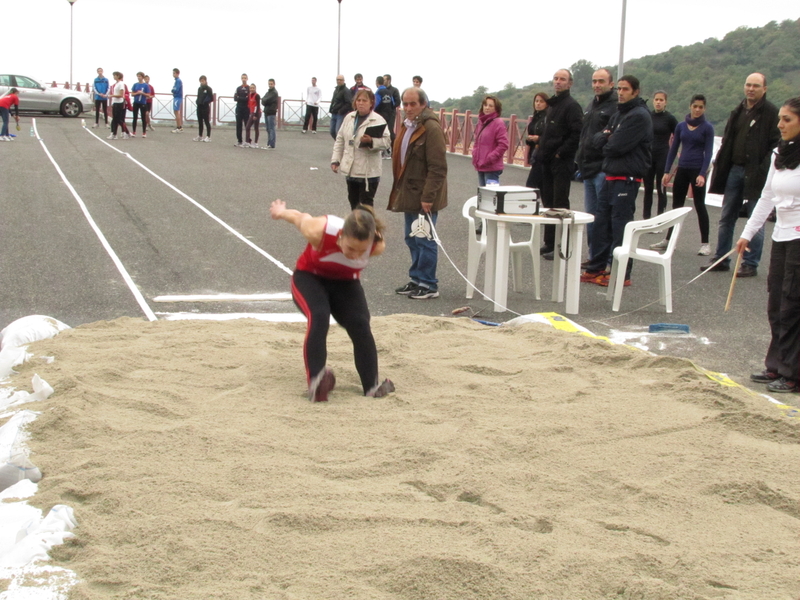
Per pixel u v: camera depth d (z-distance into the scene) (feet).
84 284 27.32
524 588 9.37
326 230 15.44
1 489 12.38
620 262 25.96
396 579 9.50
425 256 26.66
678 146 35.81
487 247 26.45
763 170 30.19
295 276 16.39
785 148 18.31
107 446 13.32
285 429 14.37
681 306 26.99
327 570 9.73
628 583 9.43
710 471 12.82
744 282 30.94
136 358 18.13
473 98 120.37
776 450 13.83
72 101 116.47
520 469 12.74
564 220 24.68
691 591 9.31
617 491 12.11
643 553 10.16
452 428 14.46
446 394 16.39
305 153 80.48
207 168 63.46
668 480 12.43
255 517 10.96
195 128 114.93
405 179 26.53
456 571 9.59
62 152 69.36
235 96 84.23
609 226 29.71
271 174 61.46
